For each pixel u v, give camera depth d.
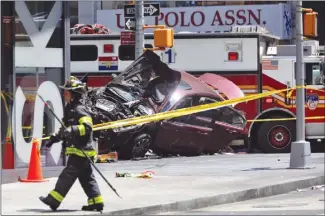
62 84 63.16
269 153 90.31
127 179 61.97
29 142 61.00
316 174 64.44
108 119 78.19
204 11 124.44
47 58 62.00
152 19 124.94
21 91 60.47
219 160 80.19
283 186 58.72
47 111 62.16
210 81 88.12
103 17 125.75
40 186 56.72
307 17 67.00
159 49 79.50
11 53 59.47
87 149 45.00
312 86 89.50
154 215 47.75
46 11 62.00
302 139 69.12
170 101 82.19
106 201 49.88
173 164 76.19
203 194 53.09
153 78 82.56
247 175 64.31
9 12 59.44
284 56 91.25
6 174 58.44
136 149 81.06
